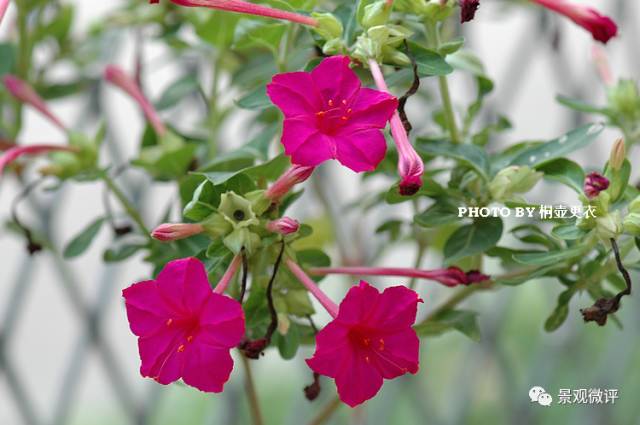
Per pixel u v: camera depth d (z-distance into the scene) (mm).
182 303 523
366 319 528
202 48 671
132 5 691
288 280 561
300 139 520
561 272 580
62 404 891
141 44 672
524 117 905
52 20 690
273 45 589
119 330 900
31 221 818
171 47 676
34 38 677
